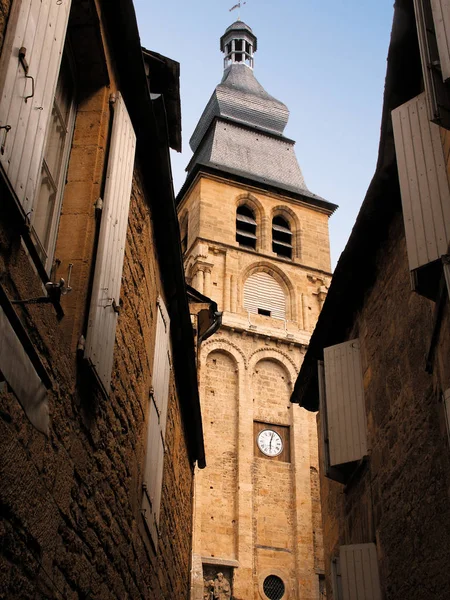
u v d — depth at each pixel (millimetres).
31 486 5102
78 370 6305
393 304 11898
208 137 59656
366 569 11617
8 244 4992
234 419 42719
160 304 10516
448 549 9031
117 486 7445
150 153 9438
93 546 6480
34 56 5461
